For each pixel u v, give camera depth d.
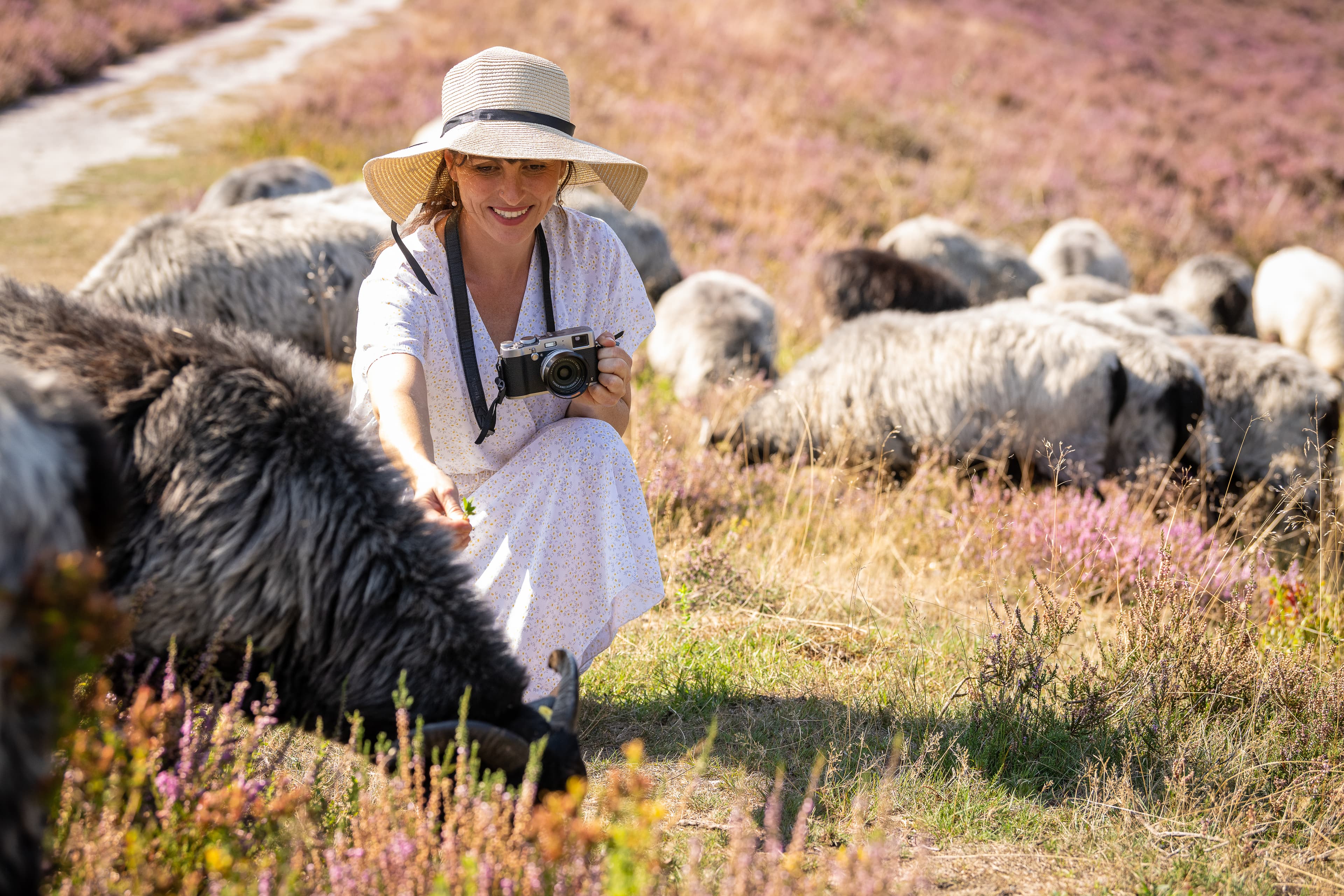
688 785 2.74
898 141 18.52
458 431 2.74
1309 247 17.34
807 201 15.13
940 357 5.84
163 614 2.10
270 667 2.20
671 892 2.02
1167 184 19.02
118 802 1.82
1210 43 29.62
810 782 2.46
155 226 5.81
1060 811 2.71
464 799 1.82
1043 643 3.32
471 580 2.28
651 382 8.16
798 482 5.44
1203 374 6.58
